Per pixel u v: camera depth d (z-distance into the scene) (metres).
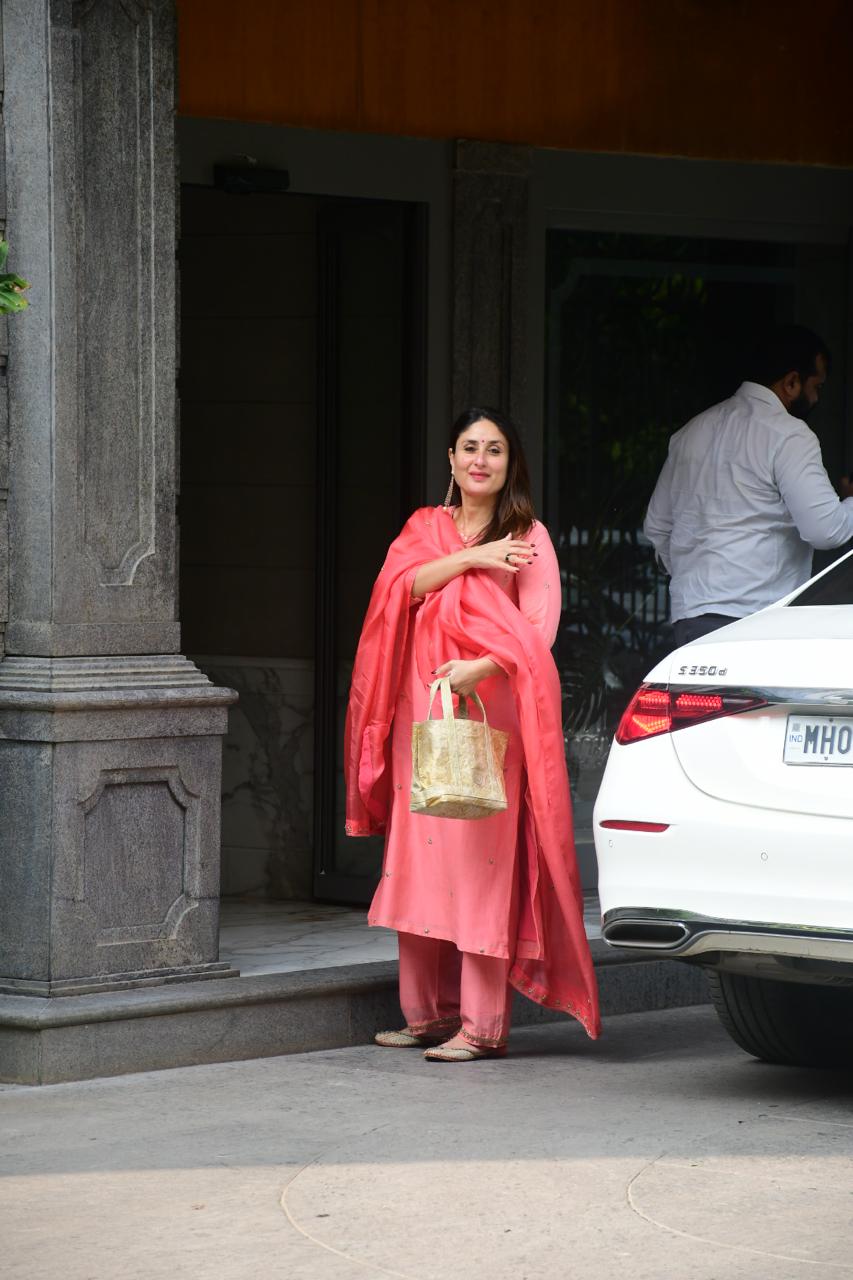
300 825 12.80
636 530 13.10
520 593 9.21
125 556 9.23
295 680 12.80
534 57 12.56
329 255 12.42
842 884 7.40
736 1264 6.25
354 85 11.90
